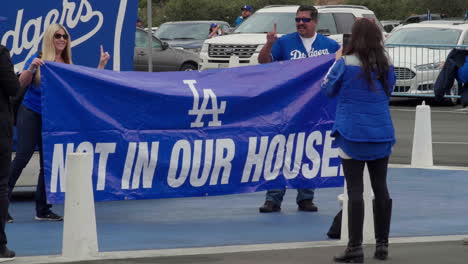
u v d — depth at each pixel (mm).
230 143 11492
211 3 68812
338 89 9156
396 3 73688
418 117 16266
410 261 9148
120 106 10992
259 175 11648
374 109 9055
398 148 18672
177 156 11242
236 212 12211
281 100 11719
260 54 12352
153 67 32250
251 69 11680
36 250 9812
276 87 11656
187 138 11281
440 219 11695
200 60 28969
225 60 28375
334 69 9086
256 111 11609
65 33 11312
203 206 12688
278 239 10422
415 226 11219
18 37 12844
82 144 10859
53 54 11250
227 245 10047
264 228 11094
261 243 10180
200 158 11359
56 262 9031
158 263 9000
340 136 9156
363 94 9039
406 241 10164
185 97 11227
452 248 9781
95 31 13203
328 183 11945
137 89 11023
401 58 27781
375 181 9273
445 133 21109
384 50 9102
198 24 39875
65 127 10797
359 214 9102
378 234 9258
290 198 13398
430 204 12773
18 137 11352
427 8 69750
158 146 11156
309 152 11852
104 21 13234
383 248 9234
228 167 11500
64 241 9258
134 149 11047
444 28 28828
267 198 12258
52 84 10750
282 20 28625
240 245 10016
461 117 24734
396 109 27094
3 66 8906
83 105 10828
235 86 11523
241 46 28109
